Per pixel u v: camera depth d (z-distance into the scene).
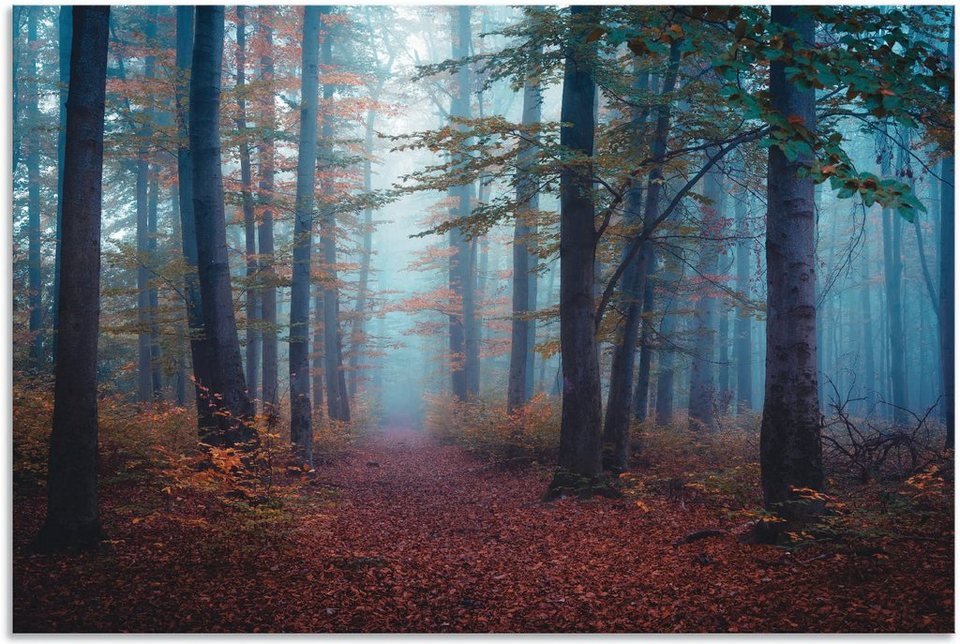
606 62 9.94
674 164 10.58
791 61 5.31
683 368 19.41
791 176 7.05
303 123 14.67
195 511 8.01
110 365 22.69
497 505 10.86
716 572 6.34
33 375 14.16
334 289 21.73
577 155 9.01
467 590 6.10
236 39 18.53
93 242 6.43
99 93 6.38
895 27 5.93
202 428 9.77
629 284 13.24
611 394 12.09
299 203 14.34
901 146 9.41
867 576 5.80
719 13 5.57
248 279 14.27
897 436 9.99
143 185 19.16
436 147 9.36
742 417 17.58
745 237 12.67
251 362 17.14
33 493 8.11
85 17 6.31
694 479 10.96
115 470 9.55
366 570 6.50
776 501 7.06
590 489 10.59
